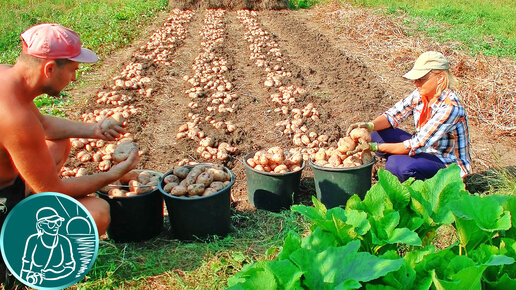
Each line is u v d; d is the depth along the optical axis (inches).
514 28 509.4
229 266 139.0
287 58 384.8
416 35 441.7
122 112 261.1
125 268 138.1
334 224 88.8
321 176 167.6
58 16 579.5
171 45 428.8
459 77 309.7
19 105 109.0
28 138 109.7
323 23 530.6
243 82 330.3
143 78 324.5
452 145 167.9
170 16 595.2
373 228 92.0
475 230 88.7
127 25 516.4
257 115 271.6
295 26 516.7
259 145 233.3
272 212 172.4
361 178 164.2
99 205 131.8
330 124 253.8
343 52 395.9
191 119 266.1
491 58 349.1
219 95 294.4
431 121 160.6
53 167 119.4
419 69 157.1
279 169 167.9
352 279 72.6
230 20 573.6
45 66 108.5
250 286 76.6
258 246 149.5
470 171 170.7
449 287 73.1
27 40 108.3
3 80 108.2
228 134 247.3
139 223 149.8
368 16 502.9
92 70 361.1
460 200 88.0
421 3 661.3
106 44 431.8
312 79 335.6
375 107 280.5
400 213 99.8
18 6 639.1
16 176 123.6
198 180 150.0
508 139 240.2
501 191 179.2
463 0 694.5
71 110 277.4
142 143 235.3
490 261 75.6
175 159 217.9
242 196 187.3
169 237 157.5
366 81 327.9
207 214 147.4
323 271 78.2
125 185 154.1
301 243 91.0
